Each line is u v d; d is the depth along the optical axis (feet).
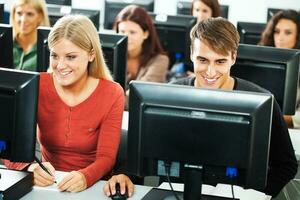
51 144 7.23
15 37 11.73
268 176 6.91
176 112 5.34
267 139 5.21
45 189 6.27
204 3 15.56
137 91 5.48
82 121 7.12
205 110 5.26
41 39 8.75
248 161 5.23
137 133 5.51
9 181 5.89
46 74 7.32
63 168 7.27
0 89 5.45
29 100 5.46
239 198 6.29
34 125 5.54
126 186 6.30
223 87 7.00
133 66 12.18
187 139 5.33
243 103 5.21
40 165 6.46
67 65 6.70
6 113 5.49
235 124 5.19
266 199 6.45
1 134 5.56
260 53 8.60
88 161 7.28
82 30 6.75
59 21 6.81
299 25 12.15
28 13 11.58
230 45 6.44
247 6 21.17
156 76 11.96
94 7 21.36
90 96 7.14
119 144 7.27
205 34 6.43
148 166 5.59
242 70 8.71
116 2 16.10
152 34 12.12
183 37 13.05
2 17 13.30
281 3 20.92
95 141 7.21
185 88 5.41
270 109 5.18
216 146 5.27
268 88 8.64
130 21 11.92
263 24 12.68
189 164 5.47
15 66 11.64
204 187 6.61
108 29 16.26
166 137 5.39
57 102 7.14
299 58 8.48
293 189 8.39
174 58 13.30
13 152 5.59
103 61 7.28
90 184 6.43
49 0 16.37
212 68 6.50
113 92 7.20
